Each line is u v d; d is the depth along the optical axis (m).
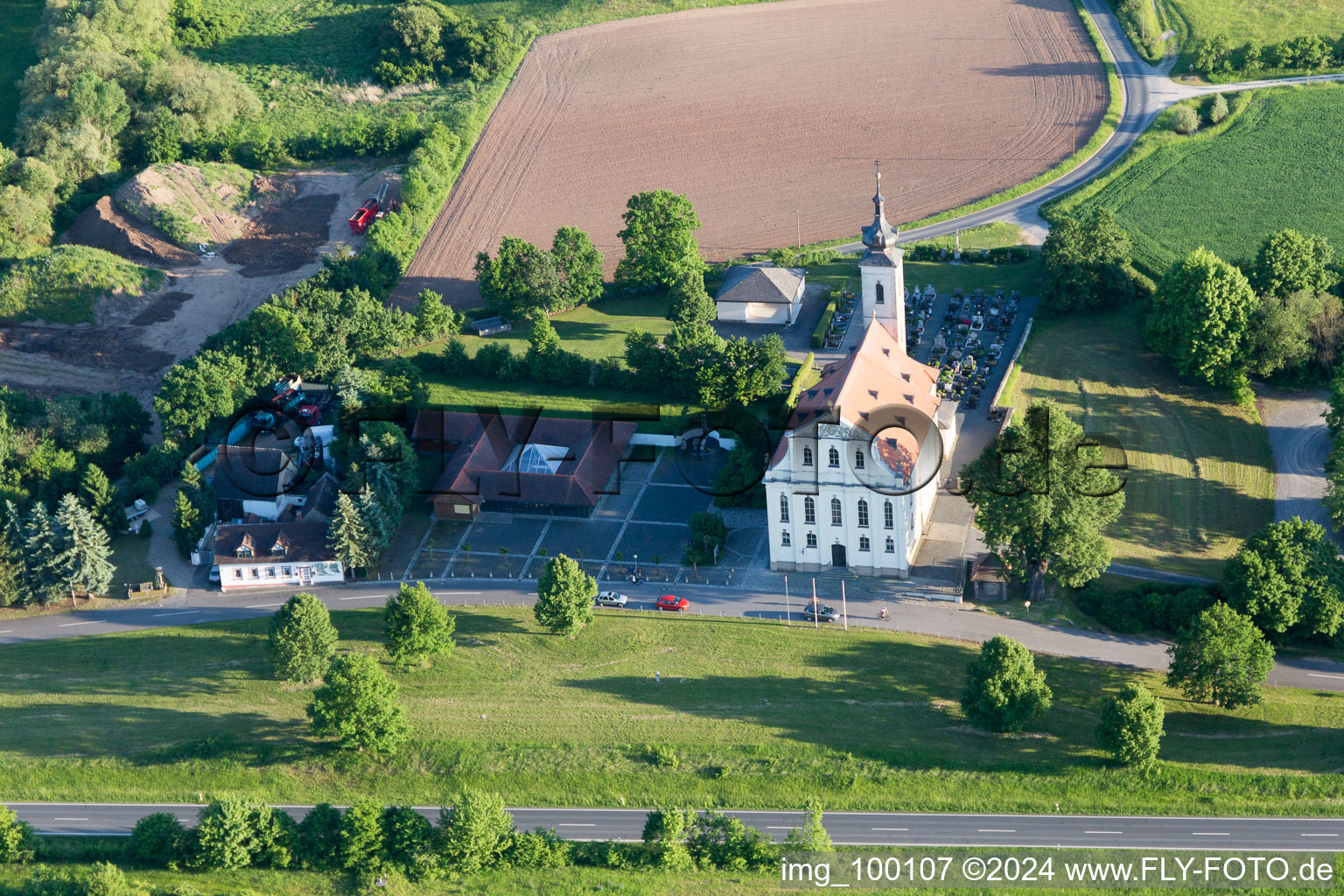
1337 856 139.62
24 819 148.25
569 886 138.12
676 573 187.75
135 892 133.50
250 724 160.62
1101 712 159.25
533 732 157.75
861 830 145.25
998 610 177.62
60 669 173.75
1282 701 161.50
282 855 140.88
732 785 150.38
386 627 168.62
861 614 177.38
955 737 155.88
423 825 142.00
